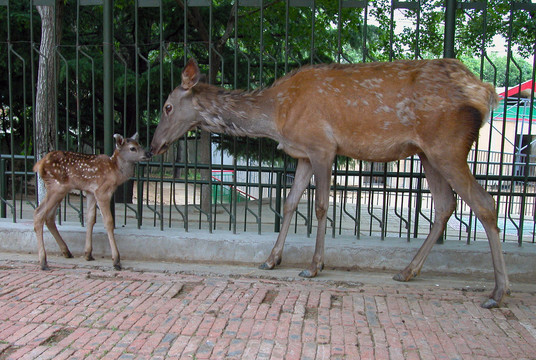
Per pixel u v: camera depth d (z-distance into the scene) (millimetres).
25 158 6102
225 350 3266
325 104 4664
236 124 5113
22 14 11164
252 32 11422
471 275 5211
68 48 12203
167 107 5156
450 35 5359
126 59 12922
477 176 5633
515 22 8594
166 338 3445
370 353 3250
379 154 4734
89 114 13375
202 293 4418
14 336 3455
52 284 4633
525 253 5102
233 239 5574
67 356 3170
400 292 4559
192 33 12438
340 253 5410
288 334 3525
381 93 4504
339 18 5398
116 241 5711
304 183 5195
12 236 5910
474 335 3586
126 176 5277
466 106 4254
